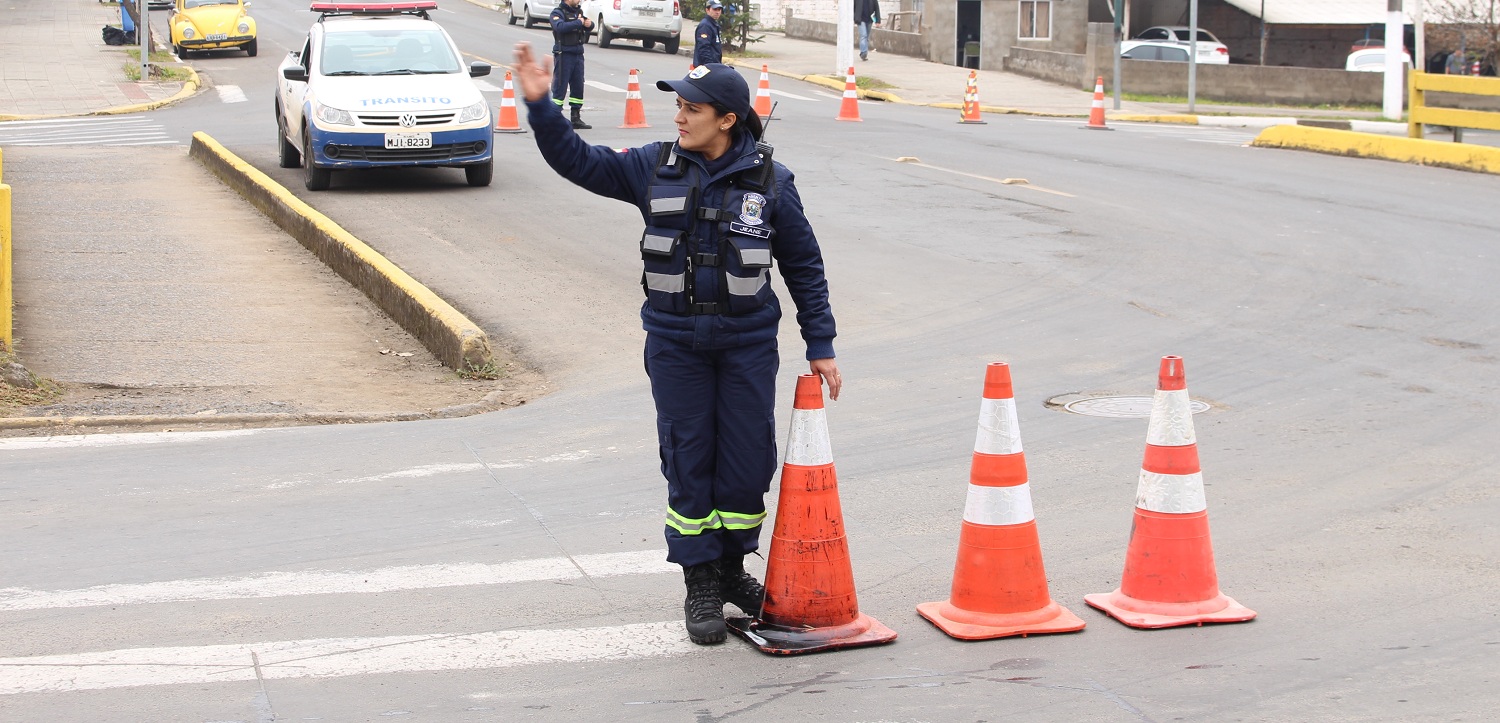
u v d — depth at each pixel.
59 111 25.64
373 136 15.99
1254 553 5.99
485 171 16.70
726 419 5.02
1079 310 11.05
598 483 7.11
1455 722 4.36
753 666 4.88
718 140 4.88
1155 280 12.07
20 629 5.19
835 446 7.74
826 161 19.39
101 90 28.61
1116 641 5.07
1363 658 4.87
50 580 5.72
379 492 6.97
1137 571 5.31
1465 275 12.10
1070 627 5.15
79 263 12.73
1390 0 27.73
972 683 4.70
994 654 4.96
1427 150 19.55
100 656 4.94
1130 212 15.44
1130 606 5.30
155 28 44.78
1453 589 5.52
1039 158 20.17
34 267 12.52
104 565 5.91
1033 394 8.80
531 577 5.79
